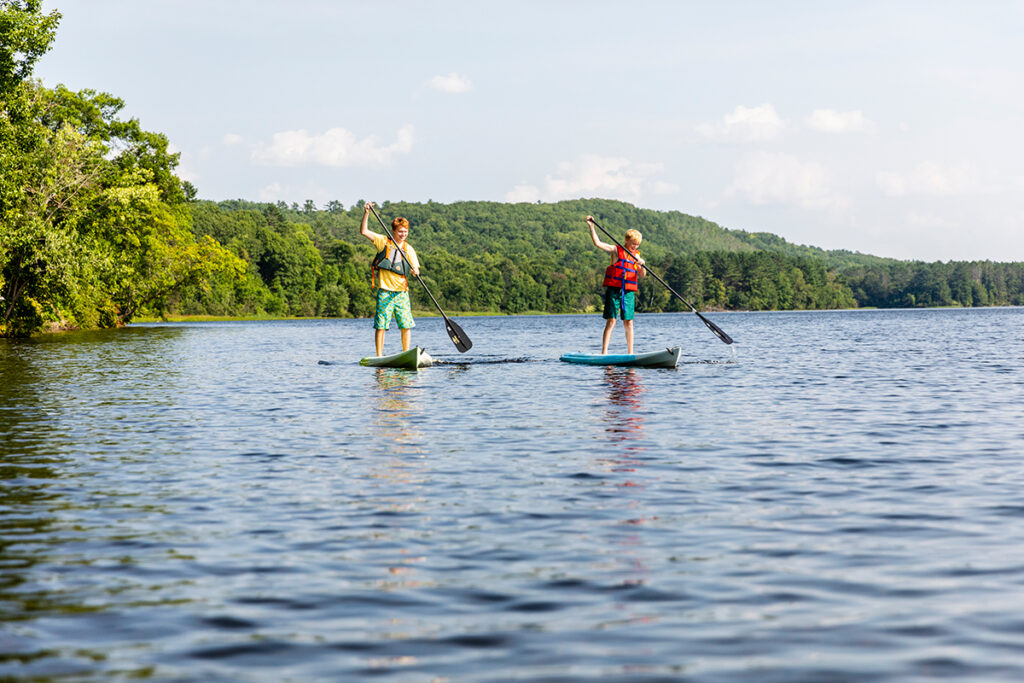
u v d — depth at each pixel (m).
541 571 4.25
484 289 163.62
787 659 3.20
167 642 3.39
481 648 3.32
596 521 5.20
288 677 3.07
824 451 7.64
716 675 3.07
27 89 36.75
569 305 175.38
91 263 38.84
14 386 14.23
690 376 15.44
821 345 28.72
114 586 4.05
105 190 41.59
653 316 120.88
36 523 5.21
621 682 3.02
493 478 6.47
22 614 3.69
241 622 3.60
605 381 14.40
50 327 44.31
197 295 111.62
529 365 18.16
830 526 5.08
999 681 3.00
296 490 6.09
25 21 34.19
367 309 140.88
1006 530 4.98
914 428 9.05
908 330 46.84
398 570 4.27
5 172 35.62
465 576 4.18
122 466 7.03
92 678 3.06
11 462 7.22
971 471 6.74
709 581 4.09
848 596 3.88
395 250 18.16
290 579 4.14
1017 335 37.47
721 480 6.39
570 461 7.16
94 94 53.16
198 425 9.45
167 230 59.25
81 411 10.77
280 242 137.75
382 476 6.57
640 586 4.02
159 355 23.98
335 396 12.35
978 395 12.31
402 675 3.08
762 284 176.25
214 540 4.82
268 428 9.19
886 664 3.15
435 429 9.01
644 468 6.86
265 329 59.19
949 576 4.15
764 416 10.00
